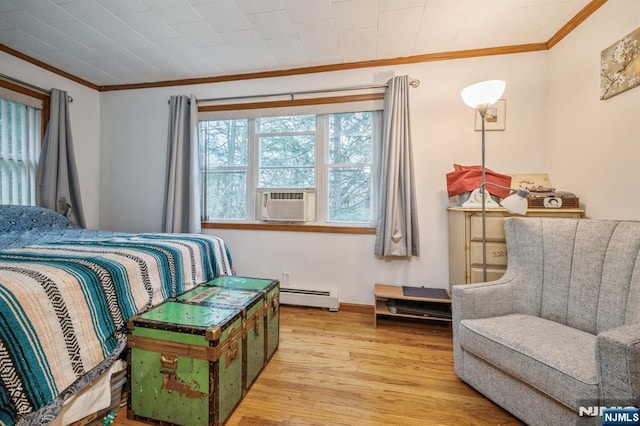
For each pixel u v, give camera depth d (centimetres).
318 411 134
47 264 116
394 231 243
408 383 156
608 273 133
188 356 121
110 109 314
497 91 178
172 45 232
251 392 147
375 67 256
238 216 293
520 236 170
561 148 213
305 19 198
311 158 278
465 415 133
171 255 162
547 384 109
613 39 167
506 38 221
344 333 216
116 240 180
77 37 221
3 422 85
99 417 122
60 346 100
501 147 237
